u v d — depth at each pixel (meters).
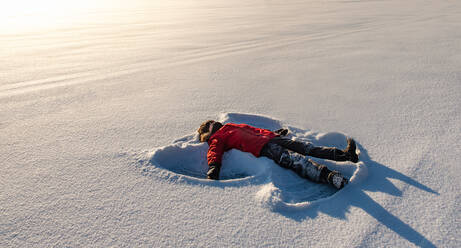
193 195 2.25
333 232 1.90
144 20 14.05
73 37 9.64
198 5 22.83
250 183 2.37
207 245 1.82
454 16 12.67
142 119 3.64
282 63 6.27
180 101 4.23
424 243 1.81
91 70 5.88
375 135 3.18
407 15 13.39
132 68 6.03
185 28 11.41
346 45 7.90
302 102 4.16
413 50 7.16
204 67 6.06
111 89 4.79
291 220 2.01
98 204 2.16
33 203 2.17
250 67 6.00
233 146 2.81
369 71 5.58
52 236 1.88
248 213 2.07
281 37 9.21
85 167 2.61
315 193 2.36
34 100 4.30
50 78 5.38
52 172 2.55
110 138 3.16
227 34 9.91
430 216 2.02
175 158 2.82
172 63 6.40
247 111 3.86
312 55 6.93
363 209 2.10
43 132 3.31
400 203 2.15
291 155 2.50
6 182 2.42
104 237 1.87
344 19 12.73
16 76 5.48
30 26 12.06
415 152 2.82
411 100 4.14
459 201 2.15
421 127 3.33
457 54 6.67
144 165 2.61
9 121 3.61
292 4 20.91
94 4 24.97
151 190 2.31
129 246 1.81
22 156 2.81
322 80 5.11
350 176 2.54
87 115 3.78
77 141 3.10
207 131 3.00
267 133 2.80
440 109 3.81
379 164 2.65
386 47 7.54
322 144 3.11
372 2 19.88
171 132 3.30
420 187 2.32
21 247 1.80
